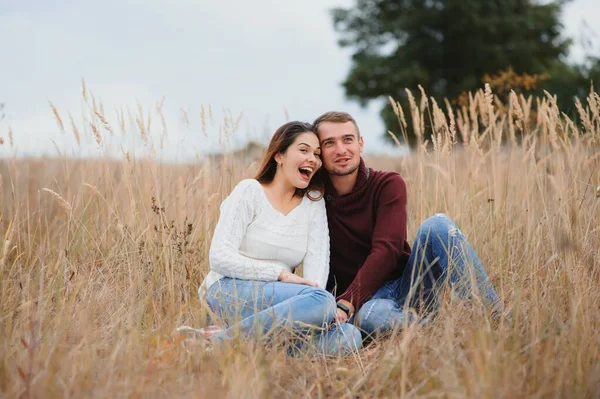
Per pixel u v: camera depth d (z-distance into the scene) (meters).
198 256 4.00
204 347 2.88
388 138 21.14
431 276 3.36
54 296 3.50
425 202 4.41
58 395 2.38
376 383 2.58
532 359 2.61
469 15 20.83
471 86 20.94
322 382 2.74
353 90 22.39
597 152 4.22
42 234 4.50
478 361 2.42
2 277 3.42
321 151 3.57
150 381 2.50
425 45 21.45
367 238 3.69
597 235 3.89
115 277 3.78
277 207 3.54
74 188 4.79
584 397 2.42
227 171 4.47
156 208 3.94
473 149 4.50
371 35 23.38
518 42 21.64
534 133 4.46
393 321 3.28
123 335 2.93
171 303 3.38
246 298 3.25
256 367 2.62
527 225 4.05
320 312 3.16
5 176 4.97
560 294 3.31
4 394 2.39
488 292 3.36
